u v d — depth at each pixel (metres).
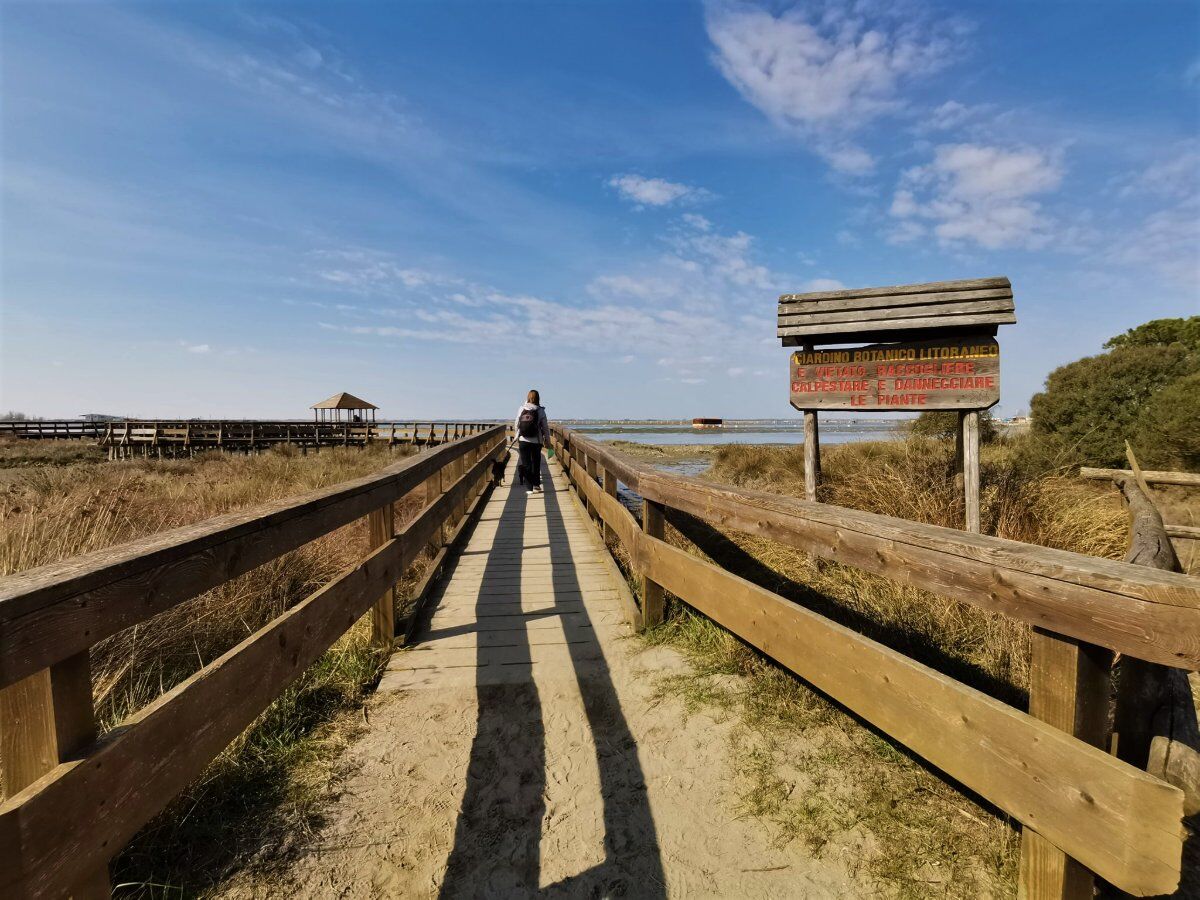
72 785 1.06
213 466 13.94
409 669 3.11
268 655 1.85
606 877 1.74
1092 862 1.20
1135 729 1.42
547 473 13.59
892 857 1.79
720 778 2.20
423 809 2.04
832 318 4.64
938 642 3.00
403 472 3.48
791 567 4.29
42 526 4.20
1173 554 2.17
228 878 1.71
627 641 3.47
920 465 5.63
